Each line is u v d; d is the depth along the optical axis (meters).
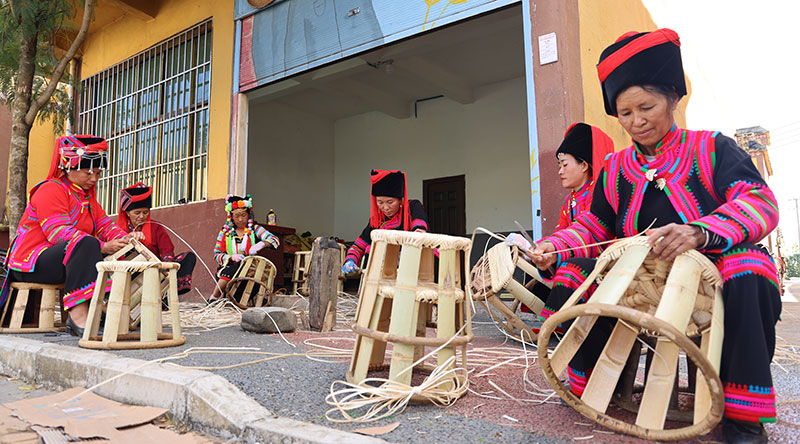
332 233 12.66
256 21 7.06
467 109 11.11
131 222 4.48
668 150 1.55
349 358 2.53
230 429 1.61
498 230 10.51
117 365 2.12
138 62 8.42
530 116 4.65
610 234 1.75
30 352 2.56
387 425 1.51
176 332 2.91
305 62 6.53
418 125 11.71
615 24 5.63
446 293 1.81
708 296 1.37
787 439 1.38
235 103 7.11
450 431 1.46
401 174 4.10
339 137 12.87
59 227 3.27
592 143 2.82
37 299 3.63
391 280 1.96
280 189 11.60
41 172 9.12
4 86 5.85
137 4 7.93
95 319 2.72
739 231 1.29
